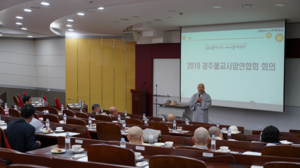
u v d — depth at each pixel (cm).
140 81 1229
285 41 859
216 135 416
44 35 1327
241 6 707
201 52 1023
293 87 905
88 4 680
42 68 1423
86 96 1323
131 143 324
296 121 898
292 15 806
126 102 1301
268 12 779
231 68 965
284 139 450
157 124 538
